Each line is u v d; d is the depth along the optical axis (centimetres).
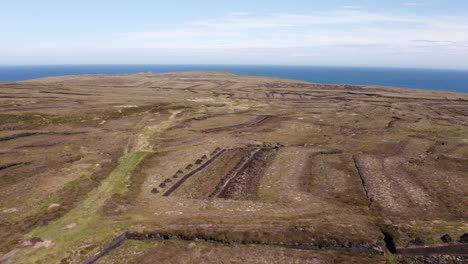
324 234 3772
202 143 7794
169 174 5853
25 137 7594
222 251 3588
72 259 3378
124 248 3638
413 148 7481
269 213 4353
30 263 3266
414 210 4406
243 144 7819
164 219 4172
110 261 3403
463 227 3856
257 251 3588
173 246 3681
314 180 5600
